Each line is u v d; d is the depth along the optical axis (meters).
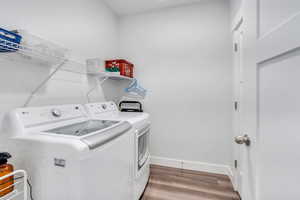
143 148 1.71
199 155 2.16
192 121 2.18
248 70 0.79
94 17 1.88
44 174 0.82
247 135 0.81
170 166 2.27
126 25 2.47
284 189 0.51
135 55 2.42
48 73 1.29
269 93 0.60
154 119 2.35
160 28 2.29
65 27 1.45
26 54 0.99
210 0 2.05
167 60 2.27
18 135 0.90
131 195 1.31
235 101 1.76
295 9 0.46
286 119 0.51
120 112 2.09
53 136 0.87
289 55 0.49
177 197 1.58
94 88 1.91
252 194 0.75
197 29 2.12
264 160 0.64
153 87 2.34
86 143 0.80
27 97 1.12
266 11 0.62
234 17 1.72
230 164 1.99
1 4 0.95
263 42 0.64
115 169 1.04
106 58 2.16
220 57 2.03
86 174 0.77
